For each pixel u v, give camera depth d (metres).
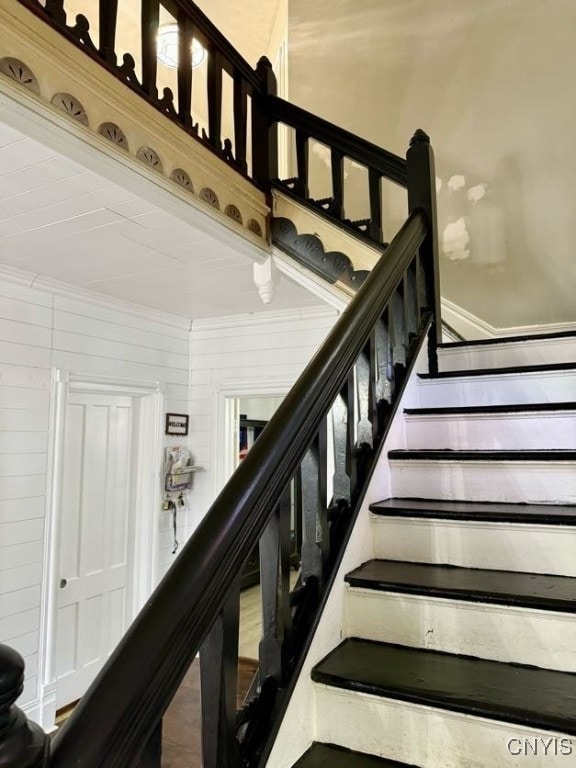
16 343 3.14
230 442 4.54
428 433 1.90
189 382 4.59
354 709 1.15
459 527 1.48
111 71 1.81
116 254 2.76
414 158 2.32
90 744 0.55
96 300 3.64
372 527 1.58
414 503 1.66
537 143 3.32
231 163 2.45
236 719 0.85
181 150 2.12
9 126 1.52
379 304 1.52
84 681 3.62
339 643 1.33
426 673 1.17
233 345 4.43
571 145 3.22
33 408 3.22
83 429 3.72
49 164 1.82
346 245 2.52
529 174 3.33
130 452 4.11
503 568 1.44
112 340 3.82
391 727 1.11
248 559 0.86
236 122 2.54
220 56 2.42
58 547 3.30
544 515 1.40
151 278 3.22
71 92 1.66
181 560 0.76
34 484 3.19
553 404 1.73
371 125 3.84
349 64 3.97
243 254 2.62
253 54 5.19
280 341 4.23
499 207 3.40
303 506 1.25
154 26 2.00
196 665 2.62
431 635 1.29
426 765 1.08
